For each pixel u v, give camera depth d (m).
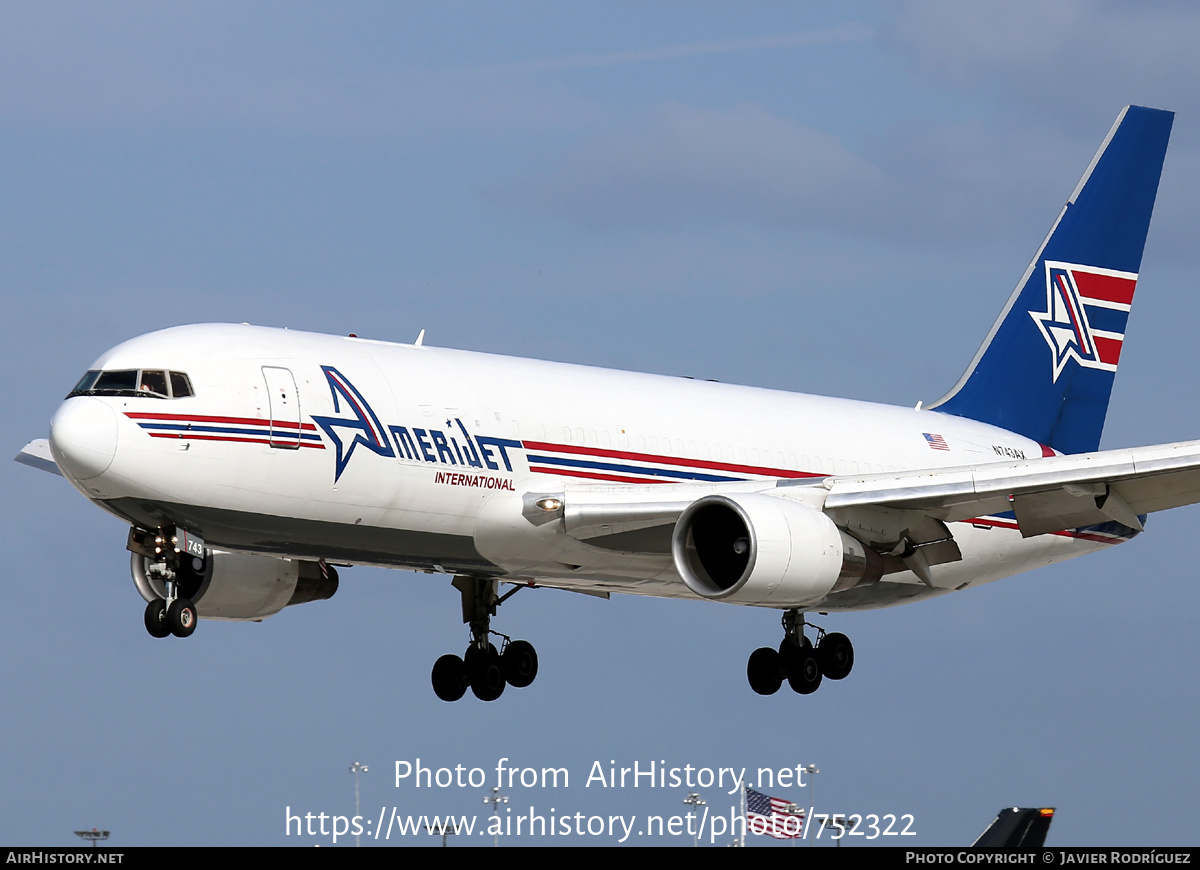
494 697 65.94
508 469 55.25
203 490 49.47
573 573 58.41
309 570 62.09
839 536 54.44
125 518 50.78
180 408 49.06
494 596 65.62
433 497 53.47
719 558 55.22
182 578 59.91
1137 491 55.28
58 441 48.16
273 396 50.59
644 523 54.97
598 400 59.19
